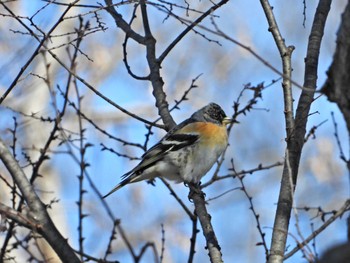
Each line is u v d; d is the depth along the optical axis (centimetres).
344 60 777
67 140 1163
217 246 967
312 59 982
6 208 771
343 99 784
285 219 859
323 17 1020
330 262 720
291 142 926
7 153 812
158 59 1243
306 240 843
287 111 941
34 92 1753
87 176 1082
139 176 1271
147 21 1270
